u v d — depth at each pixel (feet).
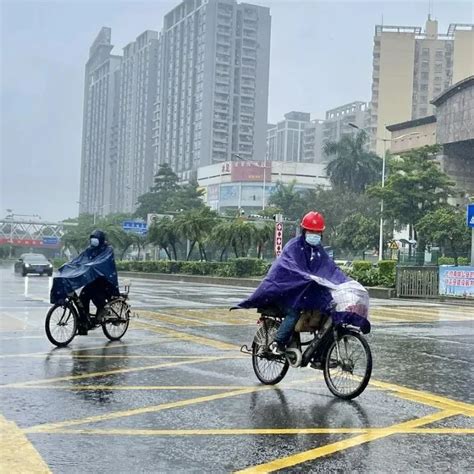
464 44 377.09
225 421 17.80
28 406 19.07
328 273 21.33
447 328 43.11
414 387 23.07
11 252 401.70
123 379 23.47
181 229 159.94
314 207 237.66
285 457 14.69
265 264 129.18
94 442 15.58
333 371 21.44
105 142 623.36
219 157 486.38
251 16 499.51
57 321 32.17
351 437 16.40
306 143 562.66
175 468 13.84
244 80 497.05
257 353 22.85
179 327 40.47
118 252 252.83
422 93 391.04
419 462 14.46
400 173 161.89
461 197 202.59
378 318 50.44
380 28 399.65
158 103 534.37
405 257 134.10
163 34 534.37
